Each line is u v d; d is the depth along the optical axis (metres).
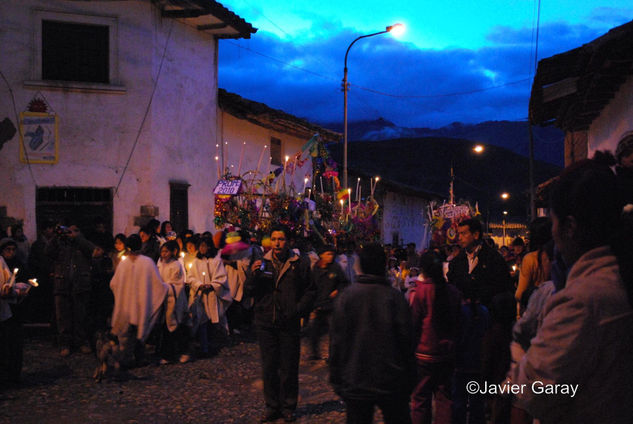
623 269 1.73
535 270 4.91
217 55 15.72
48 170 12.44
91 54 12.88
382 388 4.19
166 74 13.71
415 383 4.39
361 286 4.36
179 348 9.25
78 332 9.52
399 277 15.16
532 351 1.80
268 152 20.27
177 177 14.05
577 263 1.80
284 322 6.20
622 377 1.68
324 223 15.31
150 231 10.85
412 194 34.47
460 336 5.21
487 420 6.02
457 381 5.30
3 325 7.43
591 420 1.71
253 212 14.00
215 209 14.09
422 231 39.28
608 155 2.92
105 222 12.85
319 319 9.35
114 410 6.52
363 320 4.27
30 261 11.32
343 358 4.34
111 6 12.88
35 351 9.62
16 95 12.26
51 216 12.52
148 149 13.15
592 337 1.67
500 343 4.88
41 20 12.45
